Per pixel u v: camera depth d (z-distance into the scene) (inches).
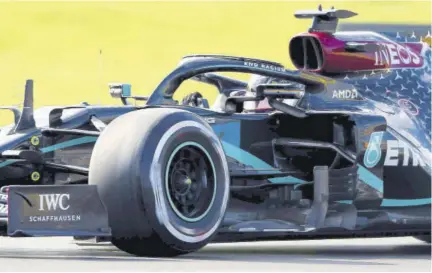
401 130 1085.1
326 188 1013.8
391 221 1069.8
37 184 954.1
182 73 997.8
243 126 1021.8
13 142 945.5
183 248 886.4
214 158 914.1
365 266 859.4
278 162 1042.7
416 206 1087.6
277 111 1053.8
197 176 907.4
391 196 1074.1
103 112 972.6
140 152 860.0
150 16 3599.9
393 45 1125.1
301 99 1066.1
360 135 1042.7
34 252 1023.0
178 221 879.1
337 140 1051.9
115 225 869.8
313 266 839.7
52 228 864.3
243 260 892.6
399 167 1077.1
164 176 871.1
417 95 1114.1
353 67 1093.8
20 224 855.7
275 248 1144.2
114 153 867.4
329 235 1058.1
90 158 970.1
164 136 873.5
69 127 960.3
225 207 920.3
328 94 1075.9
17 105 1013.2
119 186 858.8
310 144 1042.1
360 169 1045.8
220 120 1007.6
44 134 956.0
